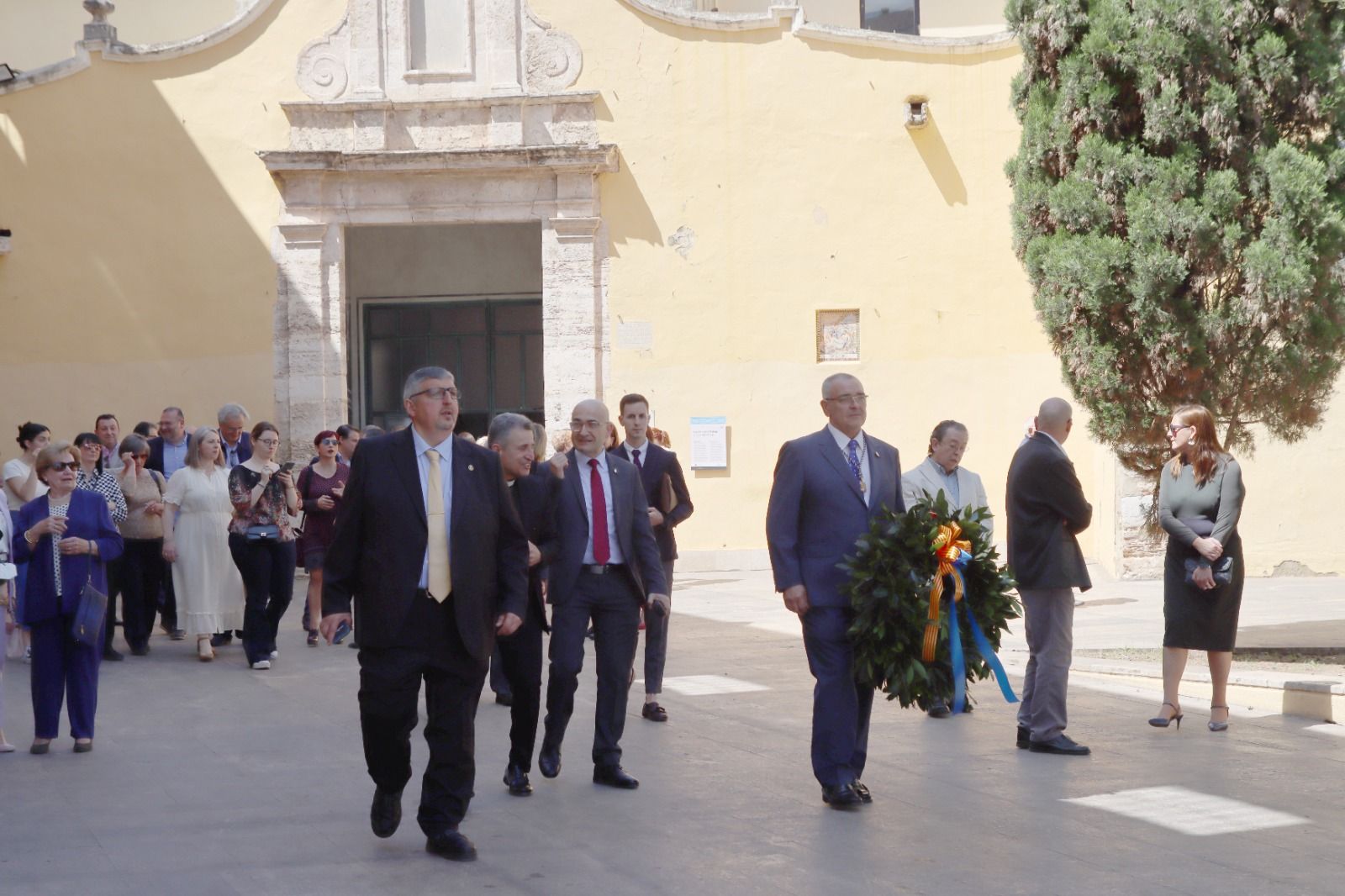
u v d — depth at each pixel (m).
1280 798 7.17
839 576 7.10
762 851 6.27
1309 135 11.67
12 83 19.78
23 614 8.70
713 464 19.67
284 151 19.45
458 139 19.94
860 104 19.61
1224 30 11.38
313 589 13.66
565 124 19.91
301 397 19.75
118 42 20.00
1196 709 9.79
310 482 13.82
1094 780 7.62
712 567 19.61
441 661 6.20
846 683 7.08
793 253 19.69
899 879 5.81
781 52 19.72
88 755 8.64
